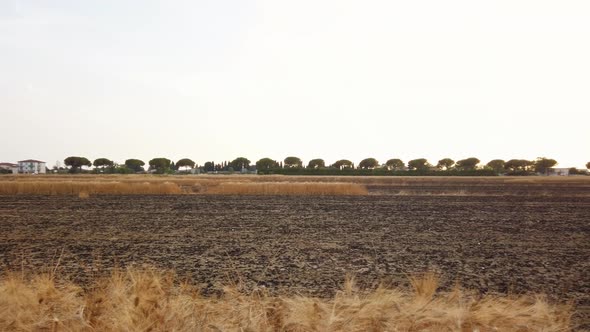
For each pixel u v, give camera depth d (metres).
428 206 24.17
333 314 3.22
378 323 3.21
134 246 11.12
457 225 15.95
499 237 13.15
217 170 167.00
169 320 3.32
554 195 35.28
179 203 25.64
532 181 69.44
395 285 7.32
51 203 25.16
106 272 7.99
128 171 125.94
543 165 147.75
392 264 9.10
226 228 14.74
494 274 8.28
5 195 32.12
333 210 21.56
